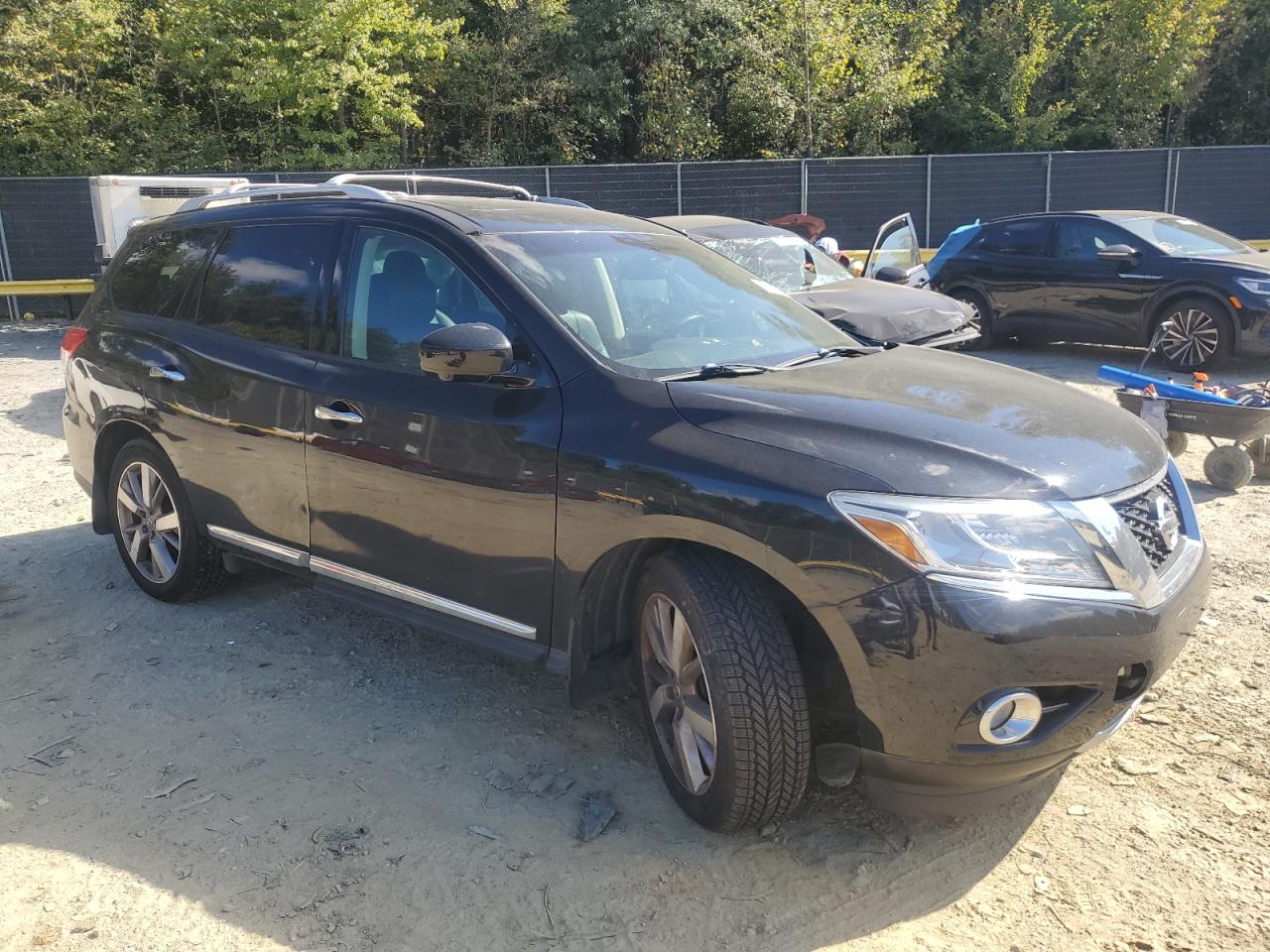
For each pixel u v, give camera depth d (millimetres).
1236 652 3904
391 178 5398
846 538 2473
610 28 23031
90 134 19953
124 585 4883
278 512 3893
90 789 3145
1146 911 2551
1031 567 2447
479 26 22922
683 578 2764
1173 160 18234
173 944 2469
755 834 2896
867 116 22656
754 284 4074
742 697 2629
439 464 3268
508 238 3553
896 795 2645
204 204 4758
